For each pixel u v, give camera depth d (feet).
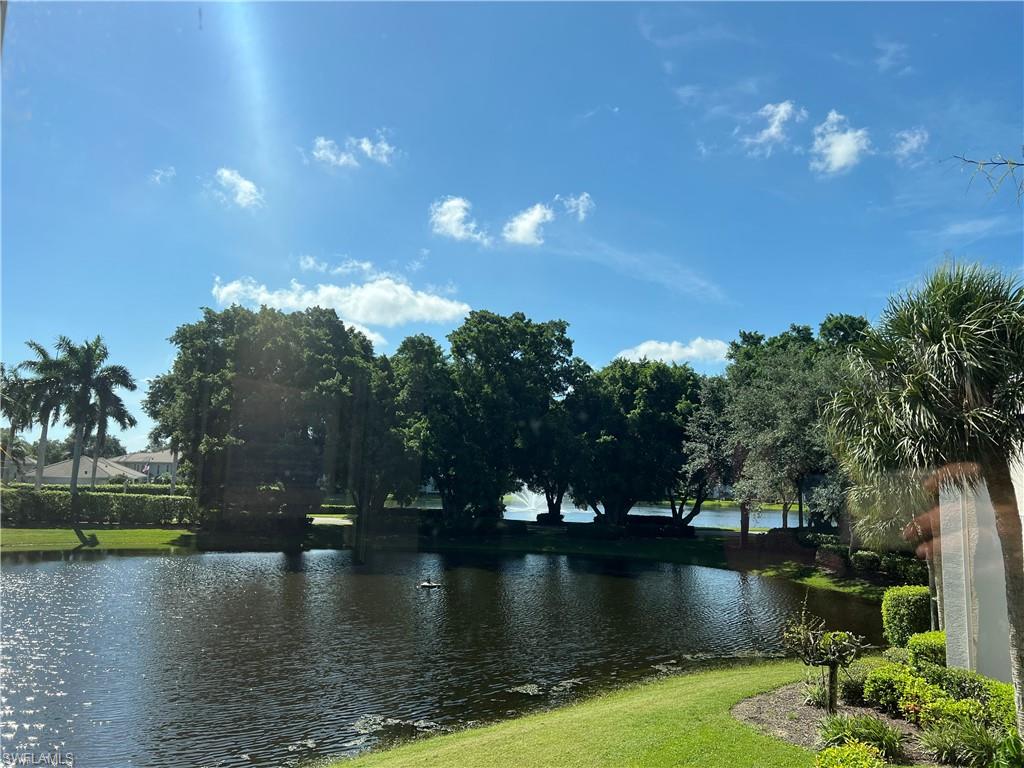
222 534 95.09
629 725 23.70
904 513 31.45
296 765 25.84
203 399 98.32
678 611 61.26
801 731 22.29
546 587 75.46
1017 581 18.60
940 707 21.49
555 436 131.54
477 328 132.26
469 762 21.34
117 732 29.35
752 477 90.68
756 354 115.96
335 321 110.11
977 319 18.45
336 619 54.90
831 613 61.00
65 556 79.87
